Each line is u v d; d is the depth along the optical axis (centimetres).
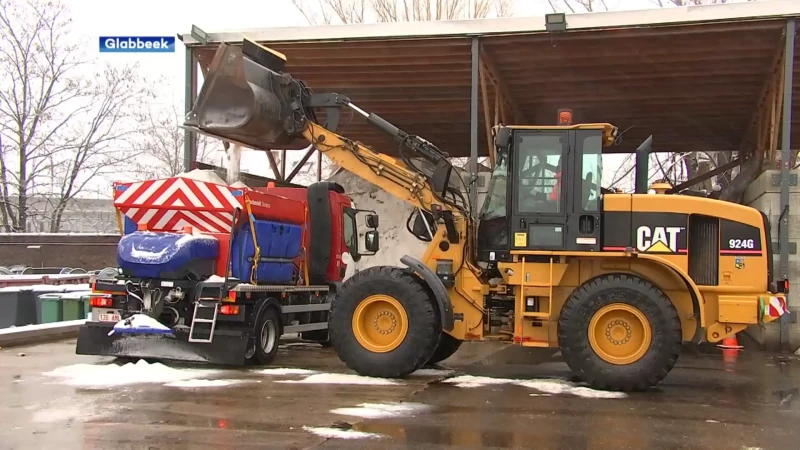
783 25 1170
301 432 577
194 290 905
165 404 677
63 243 2886
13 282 1695
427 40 1309
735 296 798
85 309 1350
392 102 1717
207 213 926
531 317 827
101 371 849
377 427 597
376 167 939
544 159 828
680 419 649
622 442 564
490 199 875
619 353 781
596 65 1430
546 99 1681
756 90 1555
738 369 976
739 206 809
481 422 623
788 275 1178
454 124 1919
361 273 858
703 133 1939
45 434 559
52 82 3216
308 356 1052
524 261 827
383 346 837
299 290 1031
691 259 814
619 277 787
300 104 971
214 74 952
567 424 621
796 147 2052
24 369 873
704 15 1173
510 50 1355
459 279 869
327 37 1311
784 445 562
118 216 966
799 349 1151
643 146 867
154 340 891
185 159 1395
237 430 580
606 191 855
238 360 871
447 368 948
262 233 967
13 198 3247
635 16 1199
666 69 1438
